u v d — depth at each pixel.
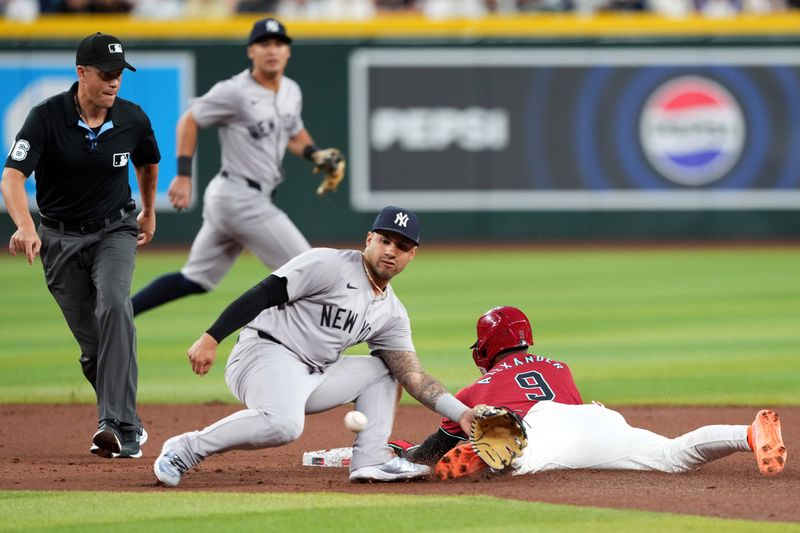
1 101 71.88
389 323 20.95
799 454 24.02
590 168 76.69
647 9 81.19
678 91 76.38
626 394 32.81
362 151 75.56
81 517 17.52
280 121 34.25
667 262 65.75
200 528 16.75
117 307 23.39
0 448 25.88
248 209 34.28
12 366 37.72
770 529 16.56
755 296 52.59
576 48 76.06
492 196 76.56
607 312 47.97
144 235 26.12
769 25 75.94
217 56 72.88
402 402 32.94
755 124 76.50
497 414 19.42
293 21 74.88
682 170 76.75
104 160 23.53
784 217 76.94
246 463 23.75
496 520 17.17
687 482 20.39
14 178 22.62
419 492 19.48
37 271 64.88
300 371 20.47
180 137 33.66
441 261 67.44
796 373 35.69
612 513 17.64
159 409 31.30
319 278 20.14
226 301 53.78
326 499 18.80
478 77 76.00
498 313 22.44
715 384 34.09
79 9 76.56
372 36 75.31
